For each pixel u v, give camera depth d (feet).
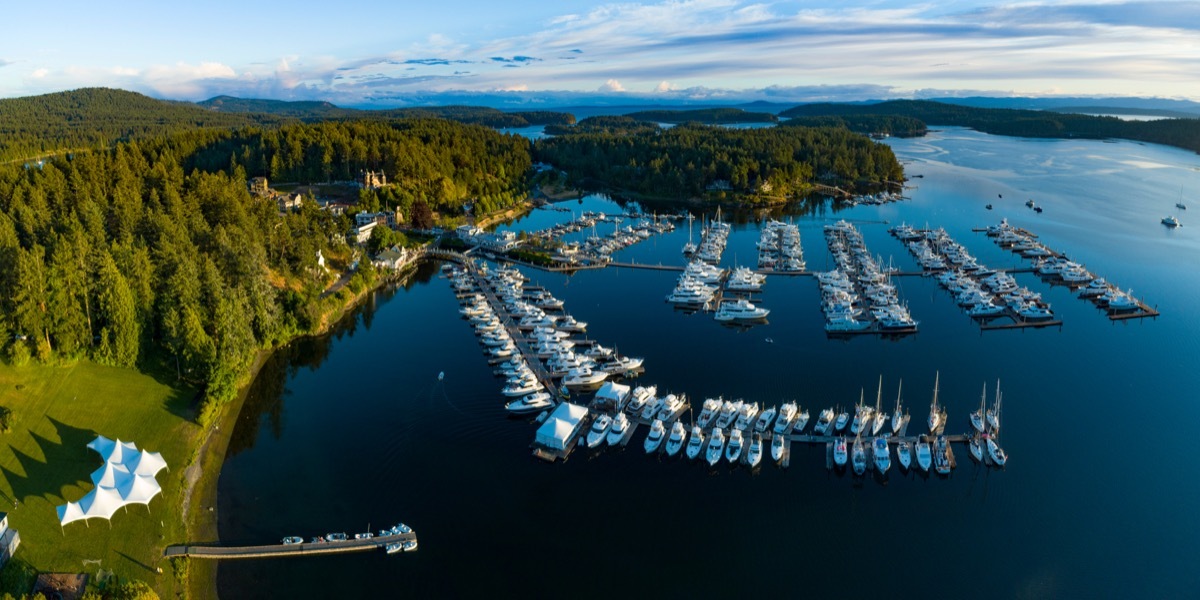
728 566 336.08
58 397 423.23
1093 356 563.89
